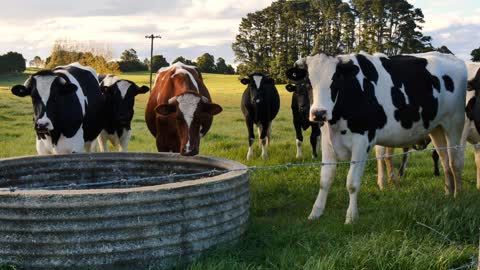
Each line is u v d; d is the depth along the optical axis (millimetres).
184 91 7414
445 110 7629
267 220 6523
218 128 19531
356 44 64562
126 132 10289
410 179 9477
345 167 9758
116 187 6977
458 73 7801
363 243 4988
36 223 4406
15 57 76562
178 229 4723
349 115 6543
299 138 12047
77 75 8578
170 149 8562
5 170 6250
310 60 6523
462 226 5691
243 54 75125
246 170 5613
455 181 7965
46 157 6625
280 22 73500
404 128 7113
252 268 4578
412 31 57438
